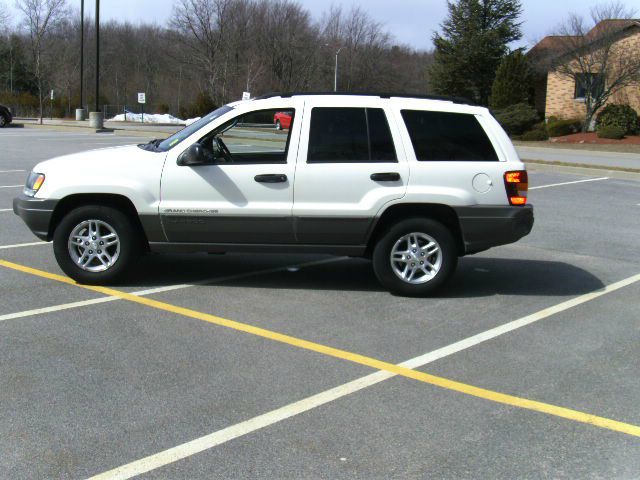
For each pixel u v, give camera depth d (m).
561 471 3.46
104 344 5.08
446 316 6.03
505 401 4.29
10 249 8.02
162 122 50.00
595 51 35.84
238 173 6.27
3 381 4.36
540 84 43.50
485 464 3.51
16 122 41.31
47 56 55.09
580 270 7.96
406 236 6.46
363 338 5.39
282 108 6.37
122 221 6.45
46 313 5.75
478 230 6.40
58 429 3.76
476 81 48.78
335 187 6.28
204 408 4.06
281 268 7.65
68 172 6.38
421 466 3.47
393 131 6.34
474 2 47.59
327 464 3.46
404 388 4.44
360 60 73.38
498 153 6.44
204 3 55.47
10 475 3.29
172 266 7.56
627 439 3.82
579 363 4.97
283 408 4.09
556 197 14.13
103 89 71.81
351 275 7.41
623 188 15.88
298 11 67.50
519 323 5.88
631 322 5.98
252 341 5.24
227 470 3.38
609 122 35.00
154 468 3.39
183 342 5.17
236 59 58.59
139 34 75.06
